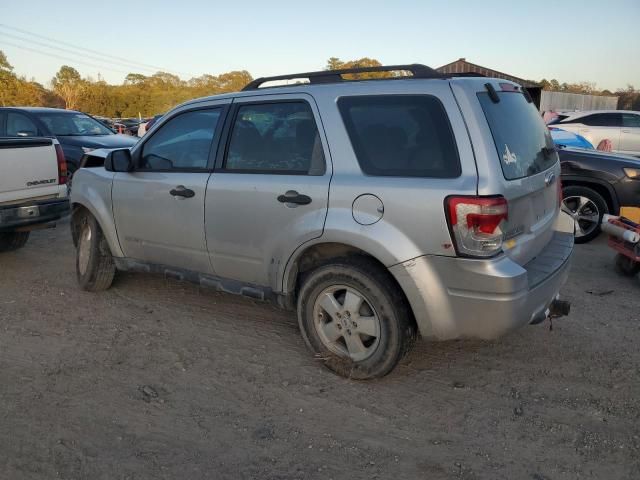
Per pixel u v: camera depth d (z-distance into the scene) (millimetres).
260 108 4133
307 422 3383
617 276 6145
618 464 3016
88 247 5426
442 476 2924
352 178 3592
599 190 7367
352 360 3762
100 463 2979
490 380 3873
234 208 4117
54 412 3430
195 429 3297
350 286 3650
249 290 4246
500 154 3342
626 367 4047
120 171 4766
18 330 4605
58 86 71562
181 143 4570
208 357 4180
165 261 4758
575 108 29719
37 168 6312
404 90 3551
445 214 3236
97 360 4105
